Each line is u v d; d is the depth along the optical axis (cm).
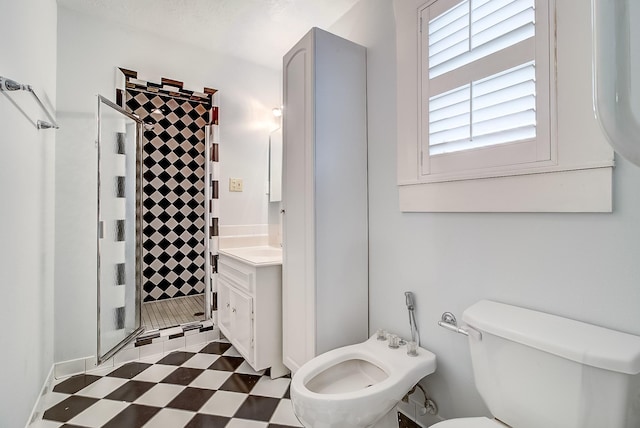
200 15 208
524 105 110
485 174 121
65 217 194
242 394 175
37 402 154
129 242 224
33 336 150
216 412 159
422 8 144
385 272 168
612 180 92
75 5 198
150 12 205
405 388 121
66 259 194
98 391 177
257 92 276
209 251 259
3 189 115
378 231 172
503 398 97
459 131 130
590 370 80
